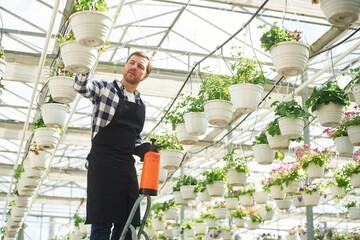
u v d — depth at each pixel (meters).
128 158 2.55
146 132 12.35
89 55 4.19
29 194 10.45
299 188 8.20
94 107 2.61
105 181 2.45
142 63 2.67
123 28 8.07
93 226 2.46
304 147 7.41
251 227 11.43
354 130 6.00
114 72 8.40
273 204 16.50
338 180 8.51
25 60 8.10
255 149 6.78
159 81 8.78
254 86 5.03
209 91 5.59
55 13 5.37
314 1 3.68
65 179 16.09
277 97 8.80
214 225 11.98
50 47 8.12
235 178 7.83
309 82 7.23
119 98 2.59
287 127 5.66
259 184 9.98
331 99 5.46
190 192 9.05
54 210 20.44
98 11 3.76
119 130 2.55
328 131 6.53
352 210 10.46
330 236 11.79
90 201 2.45
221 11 7.52
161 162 6.88
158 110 11.20
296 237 13.19
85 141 12.26
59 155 14.79
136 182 2.55
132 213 2.16
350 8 3.47
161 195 15.76
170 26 8.16
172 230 13.49
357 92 5.39
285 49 4.36
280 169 8.20
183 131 6.34
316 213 17.81
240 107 5.05
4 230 14.28
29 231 19.95
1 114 11.41
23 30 7.98
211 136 12.30
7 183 17.38
